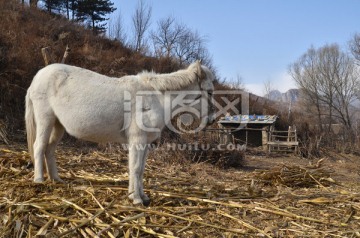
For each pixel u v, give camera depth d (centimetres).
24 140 1031
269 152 1652
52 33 1862
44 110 531
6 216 416
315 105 3841
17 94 1206
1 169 611
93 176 645
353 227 477
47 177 590
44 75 534
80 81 512
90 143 1078
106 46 2153
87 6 3472
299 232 448
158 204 508
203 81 556
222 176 865
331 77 3712
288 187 734
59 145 1009
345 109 3691
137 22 3297
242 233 430
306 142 1778
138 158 500
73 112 504
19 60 1310
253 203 554
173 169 855
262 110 2556
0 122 1051
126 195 505
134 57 2108
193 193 579
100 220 423
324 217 513
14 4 1997
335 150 1881
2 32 1473
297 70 3981
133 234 407
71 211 451
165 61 2202
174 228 430
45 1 3266
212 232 432
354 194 661
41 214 434
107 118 499
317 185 753
